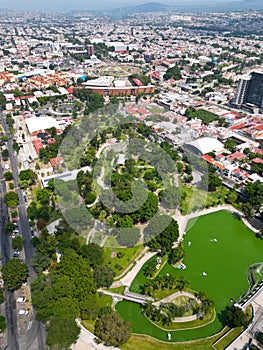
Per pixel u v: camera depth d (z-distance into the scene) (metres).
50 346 122.56
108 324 130.75
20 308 146.75
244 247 193.25
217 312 149.25
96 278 157.00
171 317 141.00
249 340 132.25
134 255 179.25
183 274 170.50
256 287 159.88
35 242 179.38
